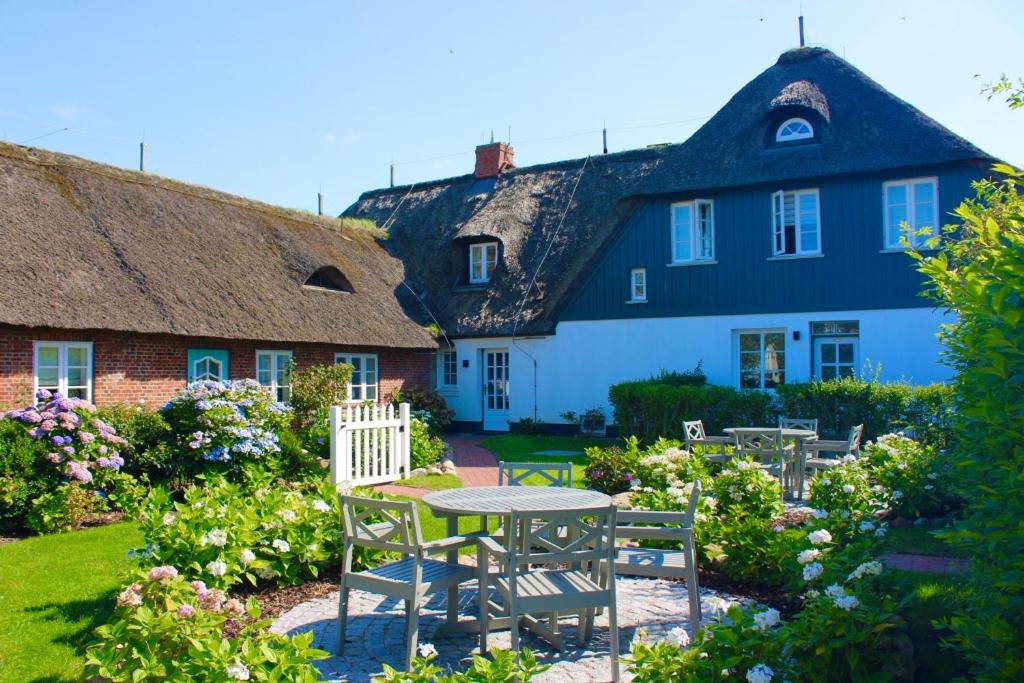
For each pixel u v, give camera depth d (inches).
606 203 892.0
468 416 895.1
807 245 713.6
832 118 716.0
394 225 1049.5
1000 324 130.0
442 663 211.5
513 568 199.0
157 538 248.8
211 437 473.7
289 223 836.6
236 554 254.2
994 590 144.2
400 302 868.6
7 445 377.1
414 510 206.5
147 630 167.9
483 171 1055.6
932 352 657.0
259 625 187.3
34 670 202.5
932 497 339.3
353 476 506.6
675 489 303.7
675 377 732.7
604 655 215.3
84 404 416.5
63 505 374.9
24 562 310.7
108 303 527.2
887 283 674.8
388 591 211.6
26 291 485.4
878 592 198.2
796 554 231.0
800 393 629.0
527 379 847.1
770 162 717.3
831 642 164.9
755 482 299.3
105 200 634.2
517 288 867.4
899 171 673.6
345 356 764.0
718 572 279.3
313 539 280.7
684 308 761.6
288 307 680.4
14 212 538.9
